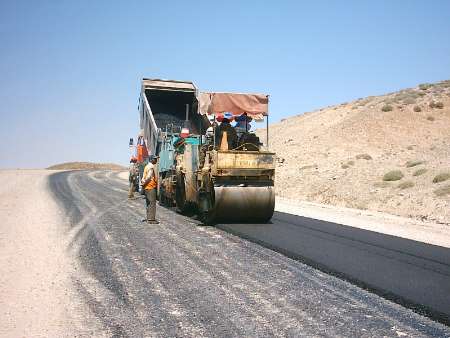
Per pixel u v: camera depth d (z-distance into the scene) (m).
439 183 20.03
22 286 5.79
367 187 22.61
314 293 5.80
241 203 11.54
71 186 25.53
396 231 11.84
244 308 5.10
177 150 14.55
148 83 18.84
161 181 16.41
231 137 12.16
